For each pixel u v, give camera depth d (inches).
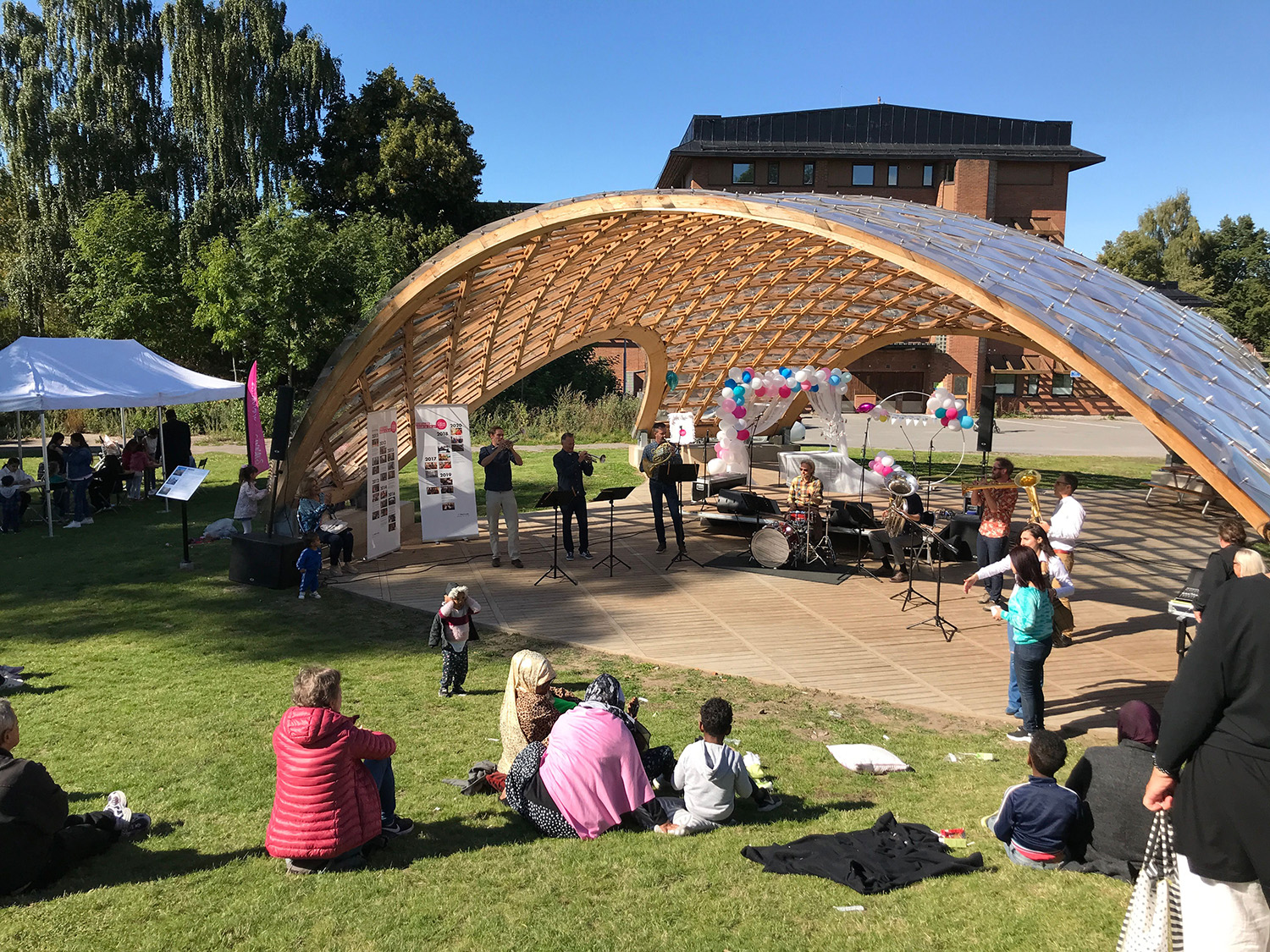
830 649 431.8
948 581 579.5
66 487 819.4
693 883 209.9
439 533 653.3
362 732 224.4
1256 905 127.6
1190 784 130.4
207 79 1843.0
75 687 368.5
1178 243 3506.4
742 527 732.0
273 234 1550.2
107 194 1692.9
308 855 216.5
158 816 252.2
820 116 2300.7
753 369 1202.6
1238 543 319.3
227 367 1872.5
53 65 1870.1
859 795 272.5
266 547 544.4
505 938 185.3
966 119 2326.5
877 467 615.2
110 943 183.5
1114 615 502.0
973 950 177.5
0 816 200.8
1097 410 2411.4
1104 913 190.9
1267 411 322.3
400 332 628.1
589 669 400.8
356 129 1937.7
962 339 2343.8
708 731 247.8
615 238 677.3
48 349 802.8
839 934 185.0
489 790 275.0
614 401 1710.1
